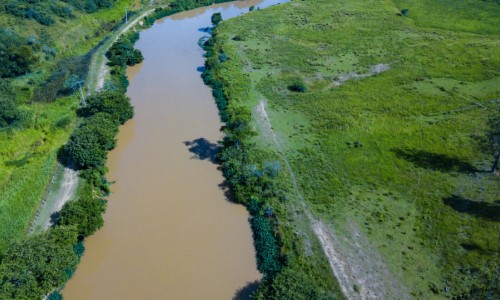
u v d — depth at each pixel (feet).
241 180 163.43
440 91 225.56
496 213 148.36
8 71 241.55
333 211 150.10
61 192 157.89
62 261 119.24
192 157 183.21
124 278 130.62
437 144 183.83
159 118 210.79
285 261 130.93
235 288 127.44
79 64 255.50
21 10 278.67
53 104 215.72
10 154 179.73
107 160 180.65
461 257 132.87
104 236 144.56
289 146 184.85
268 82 238.27
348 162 173.88
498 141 167.73
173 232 146.30
